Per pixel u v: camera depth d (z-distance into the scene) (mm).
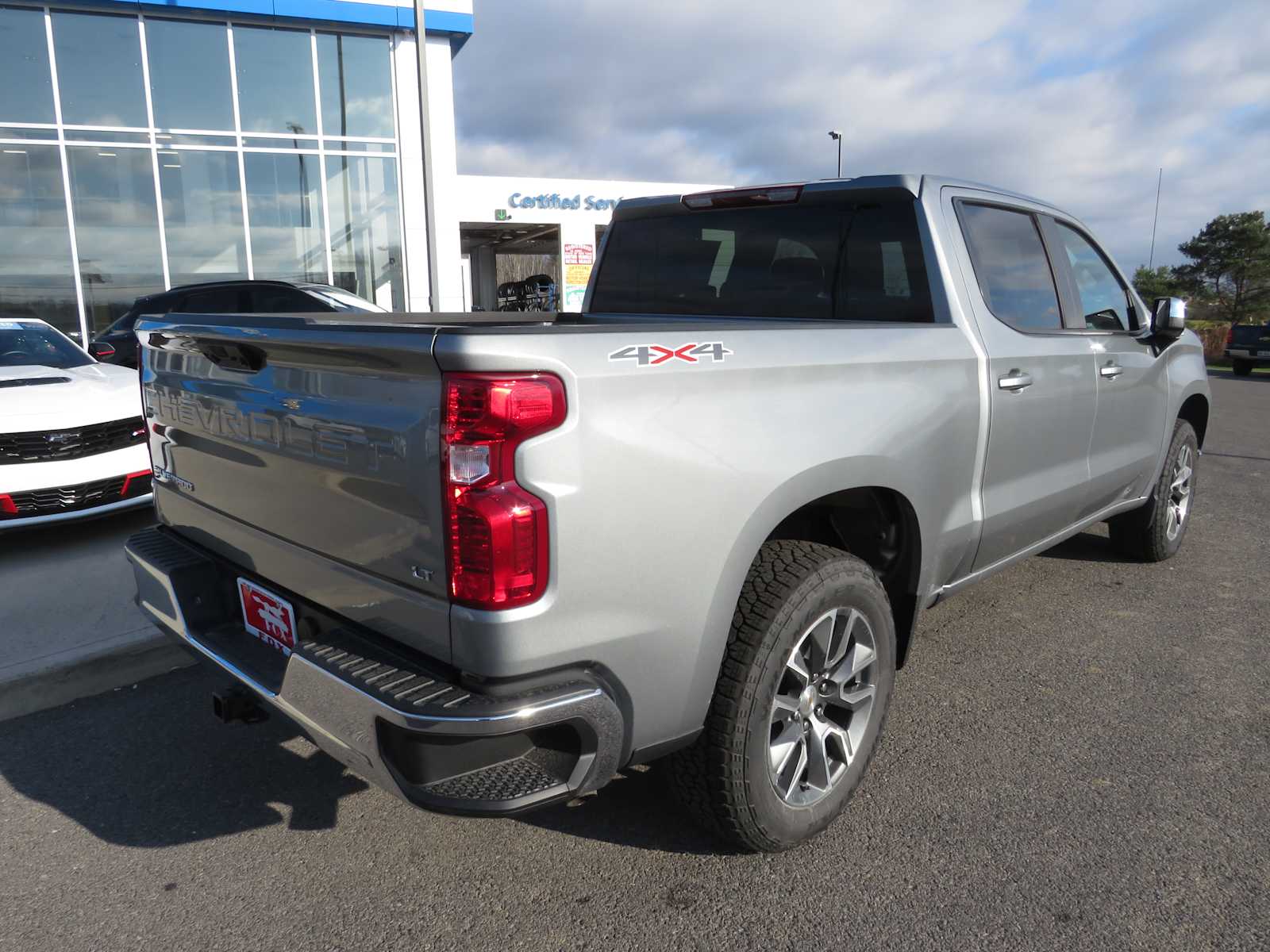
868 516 2832
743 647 2188
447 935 2168
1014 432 3152
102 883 2377
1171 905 2232
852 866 2406
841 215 3160
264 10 15523
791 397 2248
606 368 1843
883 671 2594
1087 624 4141
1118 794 2736
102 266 15594
